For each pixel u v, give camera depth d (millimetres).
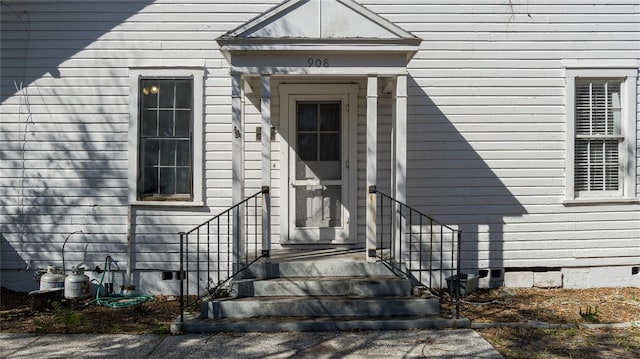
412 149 8609
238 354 5730
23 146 8422
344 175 8602
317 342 6090
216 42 7883
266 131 7316
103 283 8383
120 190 8445
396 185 7551
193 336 6316
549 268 8742
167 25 8453
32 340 6238
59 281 8047
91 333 6520
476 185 8641
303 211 8625
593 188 8734
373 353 5754
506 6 8625
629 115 8703
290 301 6801
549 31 8656
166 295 8430
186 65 8438
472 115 8633
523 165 8672
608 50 8695
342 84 8555
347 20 7164
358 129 8594
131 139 8406
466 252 8641
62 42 8422
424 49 8586
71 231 8430
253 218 8547
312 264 7332
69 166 8438
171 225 8461
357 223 8617
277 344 6023
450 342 6105
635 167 8742
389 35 7152
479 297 8180
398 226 7457
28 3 8383
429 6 8578
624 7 8695
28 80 8422
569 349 6000
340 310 6809
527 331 6594
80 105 8438
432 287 8562
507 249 8680
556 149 8695
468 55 8609
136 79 8422
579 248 8719
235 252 7332
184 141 8508
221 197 8500
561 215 8703
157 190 8516
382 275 7367
